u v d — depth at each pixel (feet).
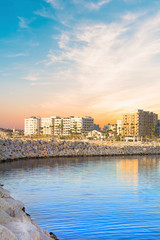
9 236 17.34
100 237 33.35
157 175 95.81
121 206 48.88
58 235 33.81
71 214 43.19
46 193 59.52
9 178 81.25
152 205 49.88
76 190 63.93
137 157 226.38
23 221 26.07
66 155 205.87
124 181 80.12
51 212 44.14
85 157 205.67
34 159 165.48
